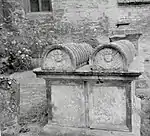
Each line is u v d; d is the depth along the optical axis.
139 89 6.00
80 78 3.54
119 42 4.32
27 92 6.42
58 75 3.63
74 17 10.44
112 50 3.34
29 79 8.12
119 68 3.33
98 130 3.55
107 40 10.20
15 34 10.83
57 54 3.58
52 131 3.69
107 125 3.54
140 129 3.88
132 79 3.29
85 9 10.28
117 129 3.48
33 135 3.80
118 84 3.42
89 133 3.53
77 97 3.65
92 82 3.54
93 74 3.45
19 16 10.92
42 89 6.71
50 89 3.77
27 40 10.70
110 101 3.50
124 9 9.86
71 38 10.59
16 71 9.48
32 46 10.62
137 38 6.27
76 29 10.48
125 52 3.47
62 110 3.75
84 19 10.35
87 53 4.26
